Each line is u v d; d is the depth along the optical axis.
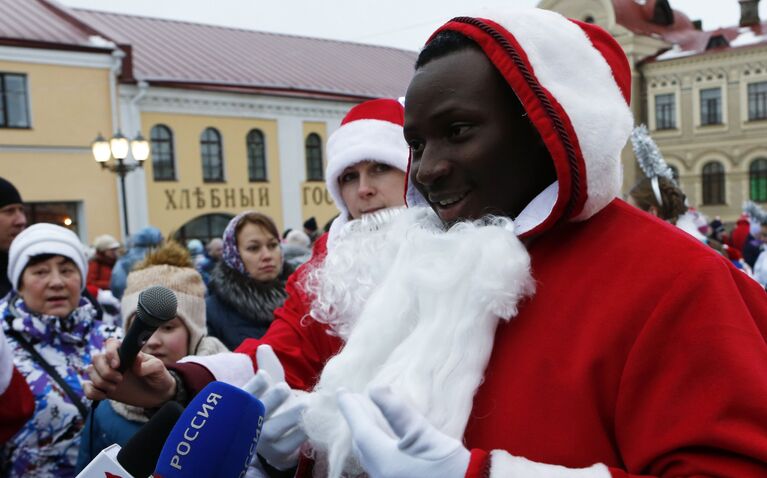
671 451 0.86
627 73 1.12
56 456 2.22
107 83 17.08
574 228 1.03
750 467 0.81
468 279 0.99
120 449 1.12
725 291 0.88
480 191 1.03
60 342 2.35
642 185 3.19
